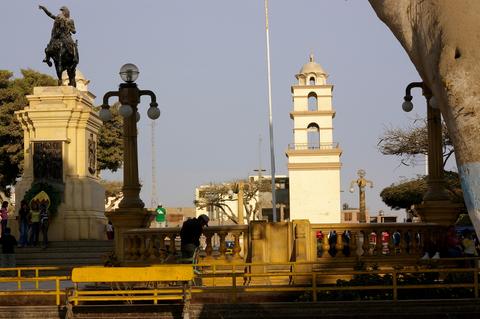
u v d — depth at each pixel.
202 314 13.40
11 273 24.05
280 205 76.25
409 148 46.25
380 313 13.05
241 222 48.16
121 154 54.28
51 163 31.09
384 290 13.65
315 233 15.82
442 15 6.07
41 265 26.80
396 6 6.62
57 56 33.03
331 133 76.75
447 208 17.78
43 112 31.27
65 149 31.23
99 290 14.59
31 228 28.59
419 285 13.23
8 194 52.19
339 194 75.88
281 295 13.77
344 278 15.35
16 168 50.19
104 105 18.55
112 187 71.06
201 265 14.32
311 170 76.06
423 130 46.03
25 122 31.64
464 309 13.00
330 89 77.62
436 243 15.90
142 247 16.53
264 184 86.44
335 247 15.87
